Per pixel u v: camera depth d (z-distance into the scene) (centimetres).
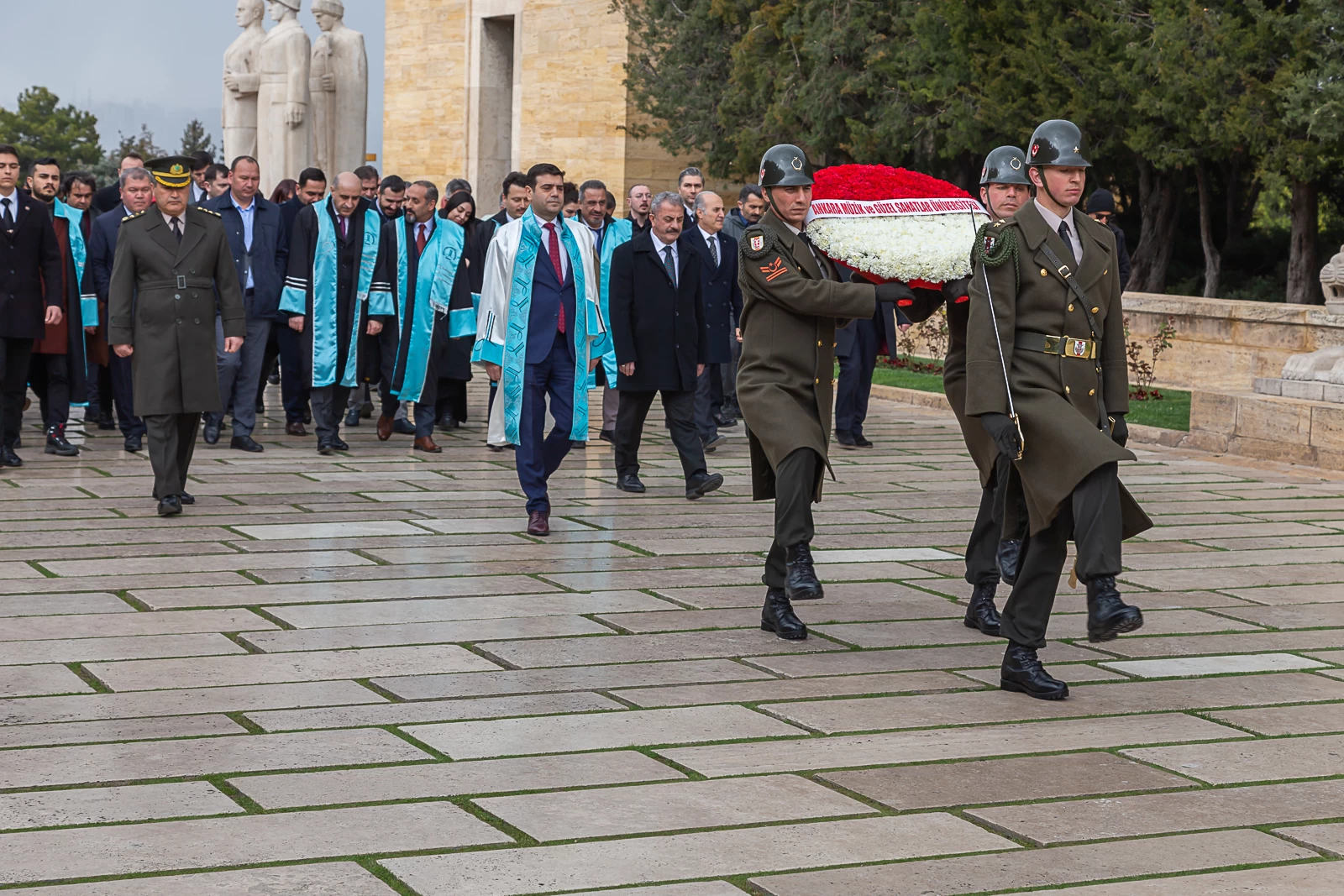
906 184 640
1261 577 791
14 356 1063
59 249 1075
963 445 1311
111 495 955
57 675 560
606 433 1284
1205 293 2209
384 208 1202
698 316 998
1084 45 1916
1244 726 535
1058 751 502
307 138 2712
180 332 880
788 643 634
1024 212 562
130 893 368
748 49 2281
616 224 1200
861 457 1229
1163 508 1007
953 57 1981
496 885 380
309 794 443
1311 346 1525
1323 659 631
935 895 381
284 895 370
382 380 1231
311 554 787
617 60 2928
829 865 398
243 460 1130
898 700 557
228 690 546
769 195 627
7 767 459
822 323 638
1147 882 392
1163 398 1593
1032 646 568
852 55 2150
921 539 873
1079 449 533
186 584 711
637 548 825
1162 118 1856
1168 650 643
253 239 1172
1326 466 1195
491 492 1005
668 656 609
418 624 648
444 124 3428
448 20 3397
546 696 549
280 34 2672
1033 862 404
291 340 1274
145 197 893
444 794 445
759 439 635
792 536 624
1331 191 2167
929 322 2031
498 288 849
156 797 437
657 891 379
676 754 488
